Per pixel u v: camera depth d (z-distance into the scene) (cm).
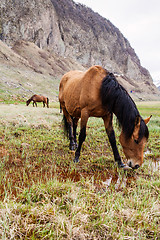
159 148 462
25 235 144
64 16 10500
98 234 154
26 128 561
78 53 10081
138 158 275
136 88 11456
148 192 230
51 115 927
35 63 6016
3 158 332
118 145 476
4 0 5956
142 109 1833
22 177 269
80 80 357
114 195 225
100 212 183
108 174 306
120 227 165
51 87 4547
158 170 325
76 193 205
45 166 314
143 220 175
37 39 7281
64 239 145
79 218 167
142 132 263
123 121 293
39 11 7394
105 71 334
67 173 299
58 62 7481
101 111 330
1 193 218
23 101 2819
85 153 406
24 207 174
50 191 211
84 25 11862
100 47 12250
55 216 164
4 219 154
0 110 1036
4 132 504
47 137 487
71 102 383
